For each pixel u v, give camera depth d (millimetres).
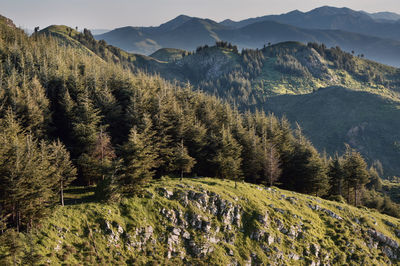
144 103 80250
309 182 83688
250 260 52469
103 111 76938
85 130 64938
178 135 75500
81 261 40469
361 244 60438
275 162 80938
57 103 78750
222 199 58594
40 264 36500
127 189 53656
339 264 56031
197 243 51344
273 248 54906
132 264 44656
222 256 51312
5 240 34969
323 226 62469
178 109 81188
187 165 67375
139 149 55594
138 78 113375
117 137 75625
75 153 65562
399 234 66938
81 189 58844
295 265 54188
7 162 42344
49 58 115062
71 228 43656
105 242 44750
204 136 80750
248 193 64250
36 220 41500
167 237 50344
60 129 74875
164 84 110125
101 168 53781
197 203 56500
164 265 46594
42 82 83688
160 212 52750
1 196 41812
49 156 48531
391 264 59312
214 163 73750
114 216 48469
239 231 56469
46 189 43031
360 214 68125
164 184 59969
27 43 145125
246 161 81500
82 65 115250
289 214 61781
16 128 57531
